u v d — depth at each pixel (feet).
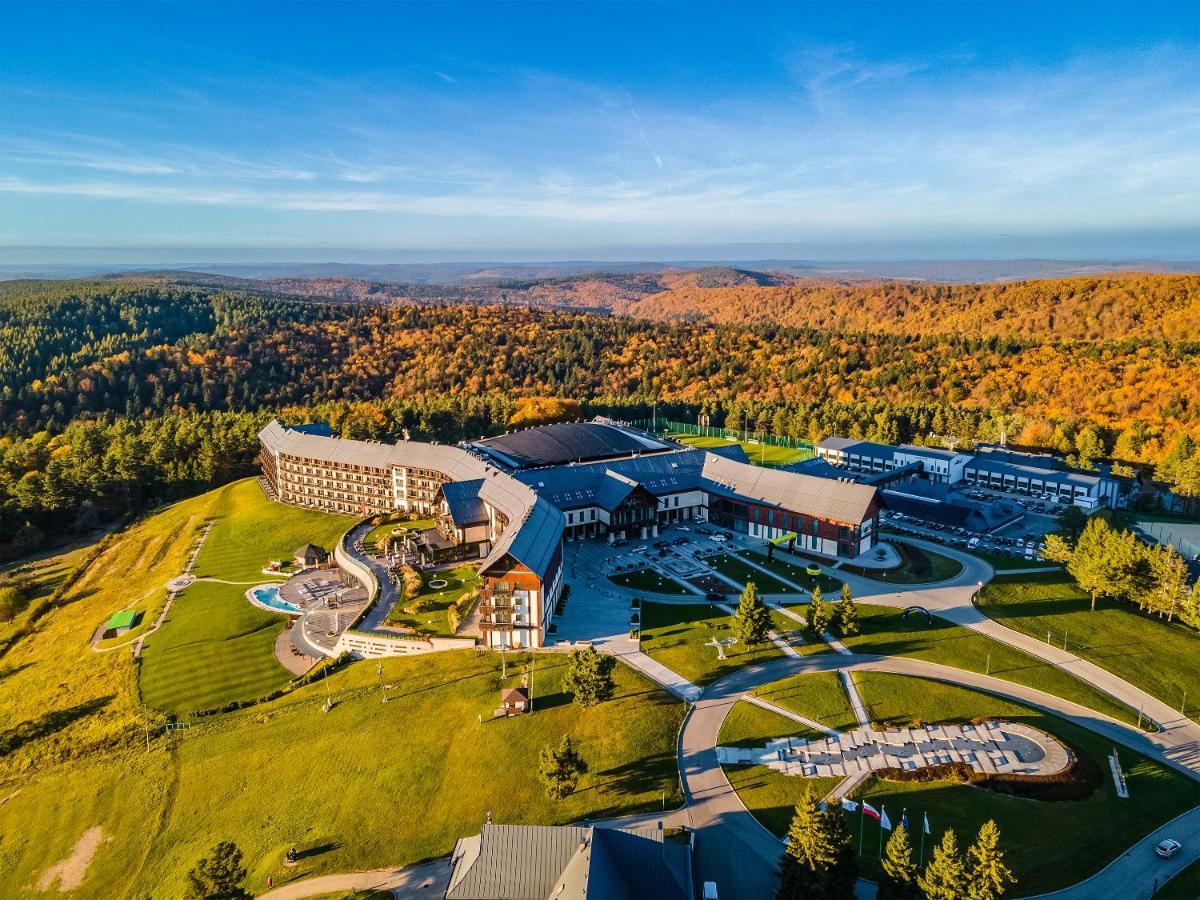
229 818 246.88
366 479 589.73
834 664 322.96
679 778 247.50
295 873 217.36
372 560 467.93
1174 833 222.07
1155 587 371.15
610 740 268.82
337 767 265.75
